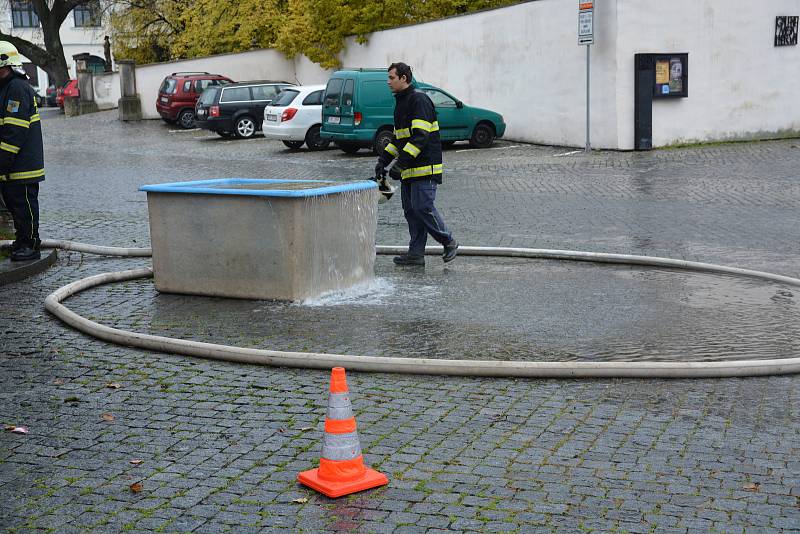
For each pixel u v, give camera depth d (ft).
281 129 84.23
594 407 18.86
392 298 28.89
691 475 15.60
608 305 27.84
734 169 61.16
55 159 77.61
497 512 14.26
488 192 53.47
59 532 13.70
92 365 21.99
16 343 23.89
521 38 82.53
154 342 23.06
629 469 15.85
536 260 35.24
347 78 78.79
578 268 33.63
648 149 73.20
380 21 107.55
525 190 54.03
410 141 32.27
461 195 52.44
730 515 14.16
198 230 28.84
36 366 21.94
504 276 32.27
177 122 115.65
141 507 14.52
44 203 51.57
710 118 76.69
